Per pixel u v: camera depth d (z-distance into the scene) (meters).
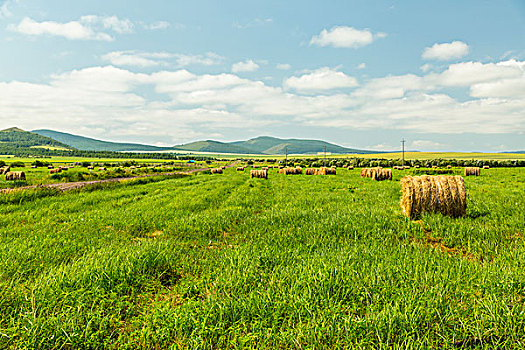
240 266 4.50
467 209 9.09
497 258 4.79
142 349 2.89
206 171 52.00
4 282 3.98
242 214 9.27
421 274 4.08
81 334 2.92
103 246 5.94
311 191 17.00
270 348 2.80
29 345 2.75
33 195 14.57
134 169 60.75
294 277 4.05
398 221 7.80
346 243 5.78
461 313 3.16
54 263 4.96
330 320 3.05
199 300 3.59
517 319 2.95
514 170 44.50
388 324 2.90
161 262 4.82
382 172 26.58
